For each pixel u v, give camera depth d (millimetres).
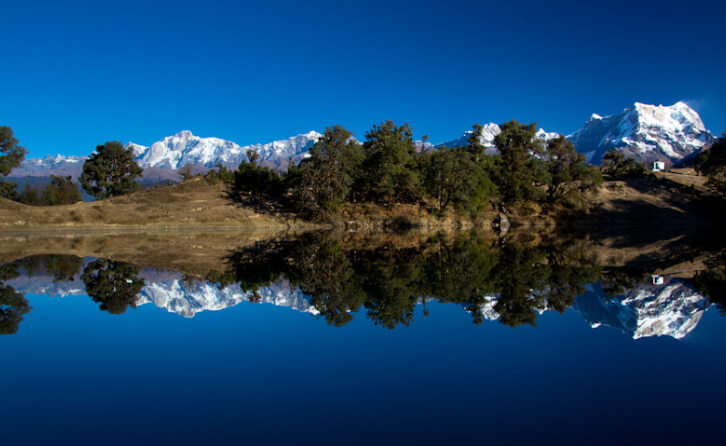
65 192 99000
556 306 14297
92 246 40406
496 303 14852
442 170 71750
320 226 69938
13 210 64062
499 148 90562
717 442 5852
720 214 83875
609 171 110750
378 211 75000
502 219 69688
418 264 25891
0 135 82250
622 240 45875
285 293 17328
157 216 68812
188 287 18891
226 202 80188
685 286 17953
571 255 30750
